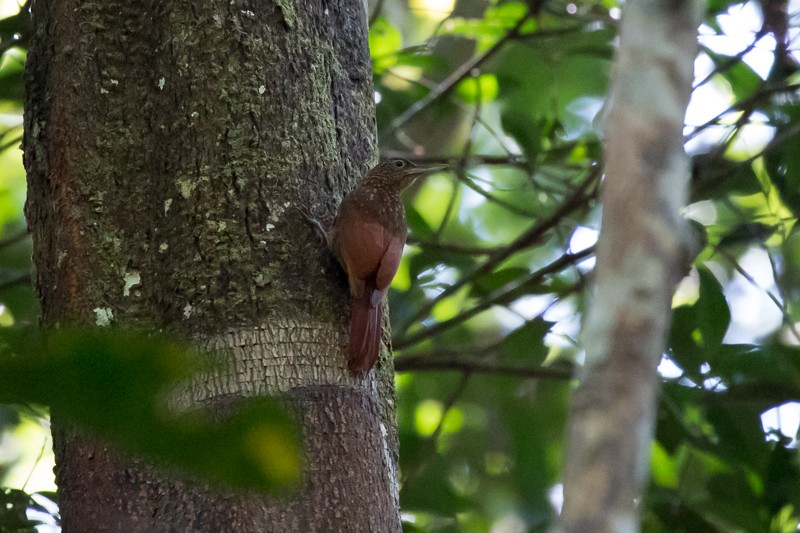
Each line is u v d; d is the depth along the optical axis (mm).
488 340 17891
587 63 17766
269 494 3164
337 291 7801
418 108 14125
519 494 15609
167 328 7449
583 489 4055
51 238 7855
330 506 7047
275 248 7637
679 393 11906
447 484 13711
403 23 18766
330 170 8156
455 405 16531
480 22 14492
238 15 8109
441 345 16594
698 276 11422
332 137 8312
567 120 17938
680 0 5188
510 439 15977
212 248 7562
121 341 2951
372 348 7598
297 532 6898
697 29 5270
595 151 13703
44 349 2938
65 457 7344
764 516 11867
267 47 8141
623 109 4965
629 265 4594
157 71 8047
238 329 7348
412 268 14008
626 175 4797
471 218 20312
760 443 11758
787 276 15602
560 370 13164
